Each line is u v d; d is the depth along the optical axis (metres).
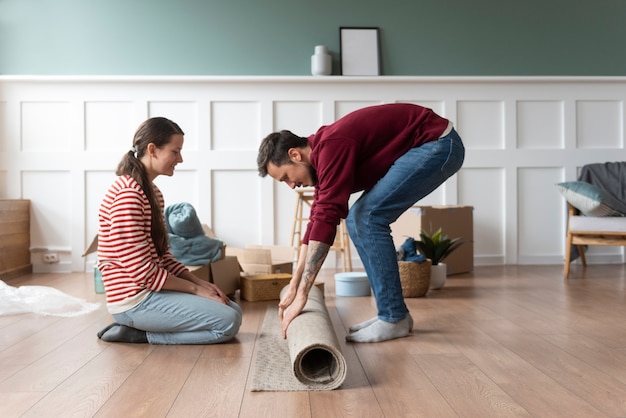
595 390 1.78
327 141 2.14
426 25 4.99
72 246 4.82
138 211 2.32
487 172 5.03
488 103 5.02
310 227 2.18
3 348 2.33
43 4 4.81
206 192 4.87
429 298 3.46
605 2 5.07
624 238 4.24
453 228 4.46
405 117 2.32
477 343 2.37
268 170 2.23
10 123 4.80
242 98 4.88
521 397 1.72
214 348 2.32
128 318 2.37
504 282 4.07
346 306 3.24
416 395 1.75
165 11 4.86
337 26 4.95
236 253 3.97
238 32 4.91
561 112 5.05
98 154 4.81
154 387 1.83
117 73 4.84
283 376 1.92
